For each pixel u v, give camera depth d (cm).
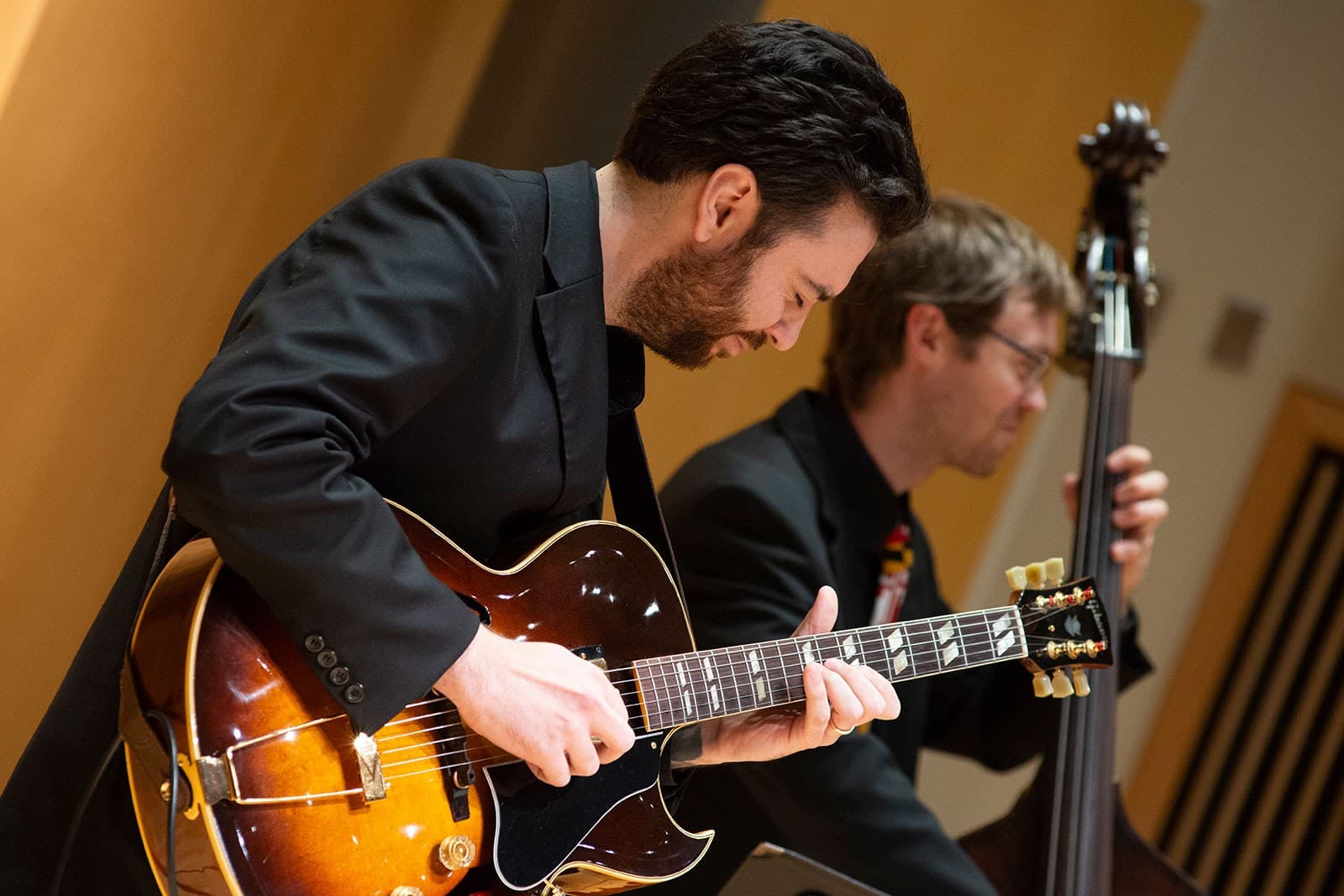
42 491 436
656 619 305
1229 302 805
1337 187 797
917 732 443
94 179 417
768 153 272
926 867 373
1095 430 447
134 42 408
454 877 265
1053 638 347
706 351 302
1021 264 429
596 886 294
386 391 237
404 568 242
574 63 516
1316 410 823
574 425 279
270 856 241
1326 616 859
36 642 448
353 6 480
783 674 315
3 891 257
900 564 433
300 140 488
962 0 689
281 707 245
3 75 382
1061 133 725
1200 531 838
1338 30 775
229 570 248
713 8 516
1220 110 772
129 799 258
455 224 254
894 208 285
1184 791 870
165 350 463
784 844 401
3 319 409
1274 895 875
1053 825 400
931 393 429
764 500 391
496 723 254
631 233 288
